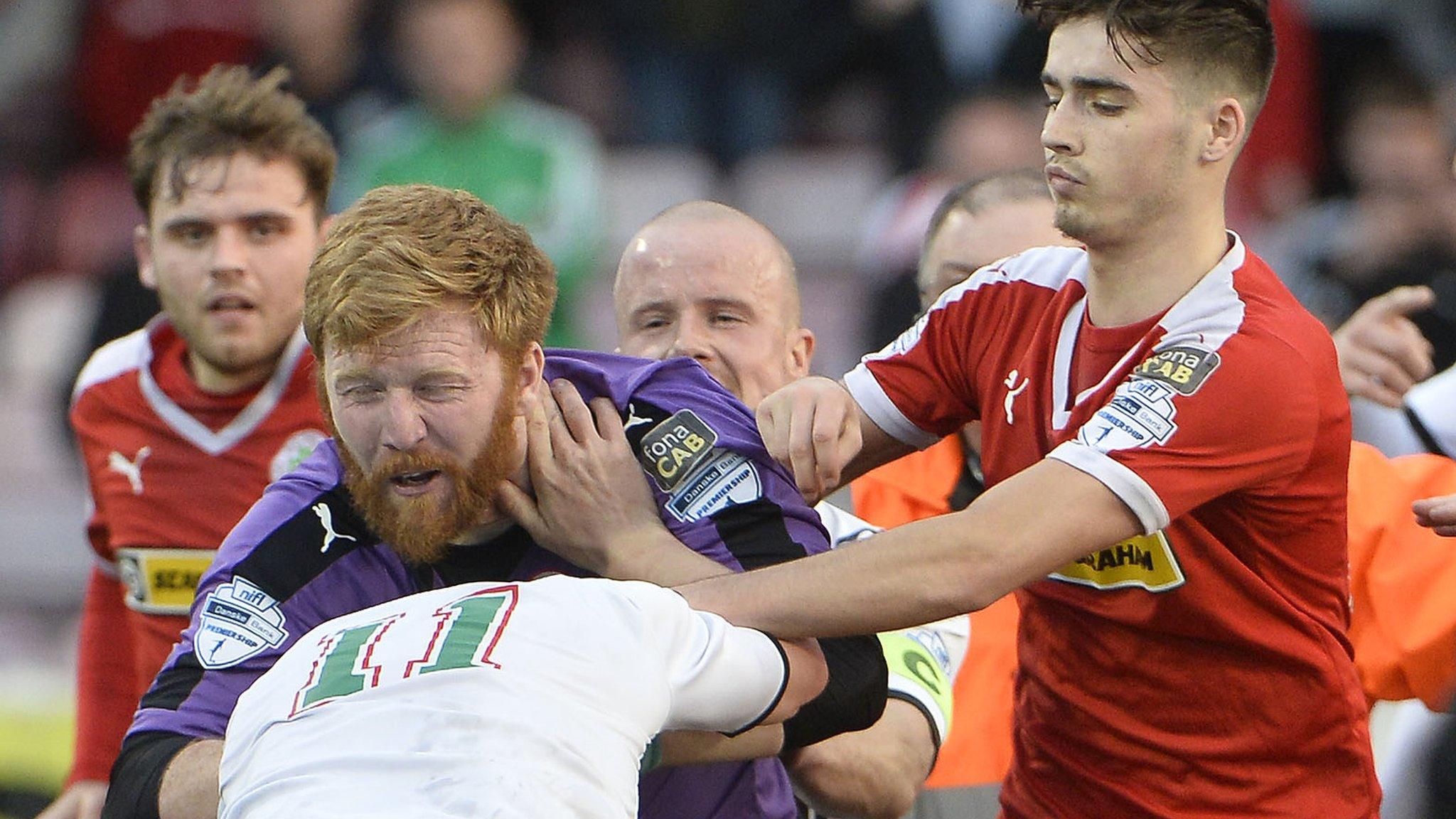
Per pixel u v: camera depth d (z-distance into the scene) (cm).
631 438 1022
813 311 3194
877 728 1105
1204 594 1005
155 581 1419
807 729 972
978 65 2941
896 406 1104
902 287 2505
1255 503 991
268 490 1057
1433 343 2275
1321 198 3116
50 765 2250
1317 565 1026
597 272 3147
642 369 1056
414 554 954
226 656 986
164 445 1420
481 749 813
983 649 1313
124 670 1480
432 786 804
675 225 1195
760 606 938
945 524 941
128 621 1486
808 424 1015
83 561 3034
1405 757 1598
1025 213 1298
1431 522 1070
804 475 1012
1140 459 945
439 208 939
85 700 1483
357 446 935
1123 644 1038
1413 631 1263
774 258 1202
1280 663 1023
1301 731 1033
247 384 1405
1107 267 1002
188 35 3272
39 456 3125
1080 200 973
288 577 999
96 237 3338
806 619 932
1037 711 1096
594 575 1009
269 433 1406
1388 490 1291
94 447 1449
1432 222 2425
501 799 796
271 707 870
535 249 977
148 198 1390
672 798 1009
